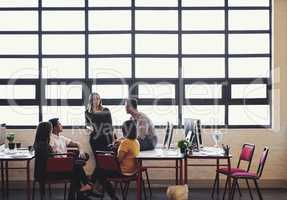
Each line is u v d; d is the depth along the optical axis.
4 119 7.82
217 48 7.82
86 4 7.83
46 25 7.84
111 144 7.04
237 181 6.83
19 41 7.85
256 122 7.83
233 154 7.70
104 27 7.82
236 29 7.84
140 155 6.01
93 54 7.84
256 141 7.71
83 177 6.35
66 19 7.85
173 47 7.83
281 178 7.68
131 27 7.84
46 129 6.06
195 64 7.82
